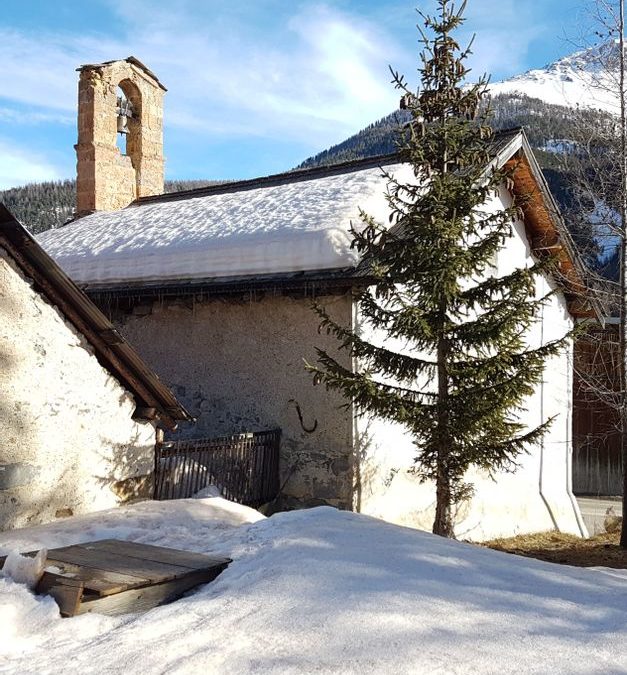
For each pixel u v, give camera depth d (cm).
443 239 728
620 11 1046
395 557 421
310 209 990
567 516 1298
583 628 337
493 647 308
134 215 1371
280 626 325
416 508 958
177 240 1068
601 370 1428
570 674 287
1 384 547
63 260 1188
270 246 919
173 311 1049
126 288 1050
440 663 290
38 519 574
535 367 735
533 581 408
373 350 766
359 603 346
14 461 556
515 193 1166
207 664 290
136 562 418
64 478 598
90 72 1576
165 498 719
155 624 341
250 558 438
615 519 1398
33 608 358
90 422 623
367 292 784
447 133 771
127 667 292
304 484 898
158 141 1719
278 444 923
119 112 1652
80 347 612
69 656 308
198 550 475
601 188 1080
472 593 373
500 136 1074
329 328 785
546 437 1277
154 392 657
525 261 1220
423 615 336
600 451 1579
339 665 286
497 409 721
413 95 789
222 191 1416
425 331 718
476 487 1084
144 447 683
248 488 857
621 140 1045
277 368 938
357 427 874
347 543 448
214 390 995
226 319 993
